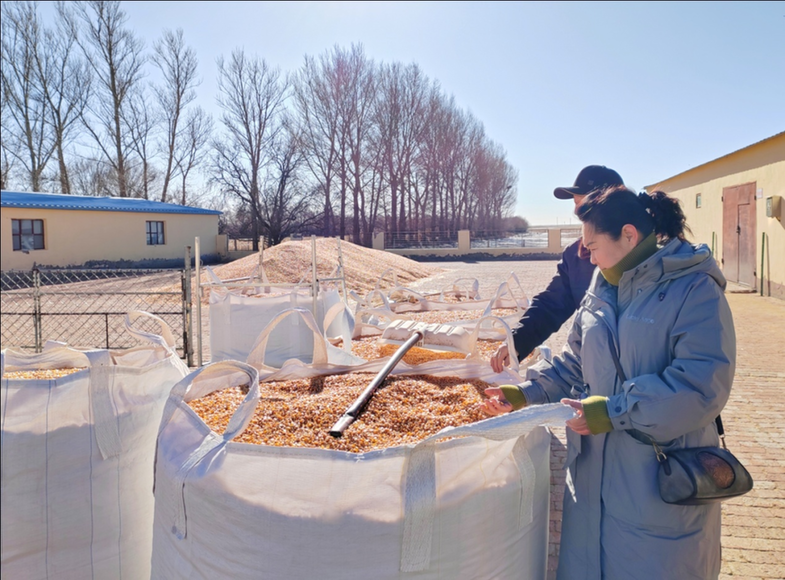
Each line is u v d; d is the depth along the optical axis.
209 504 1.60
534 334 2.79
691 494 1.64
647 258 1.81
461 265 28.00
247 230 37.16
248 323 5.74
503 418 1.59
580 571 1.92
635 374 1.79
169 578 1.74
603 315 1.91
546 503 2.03
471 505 1.62
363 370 2.70
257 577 1.54
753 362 6.86
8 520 1.85
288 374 2.63
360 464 1.52
